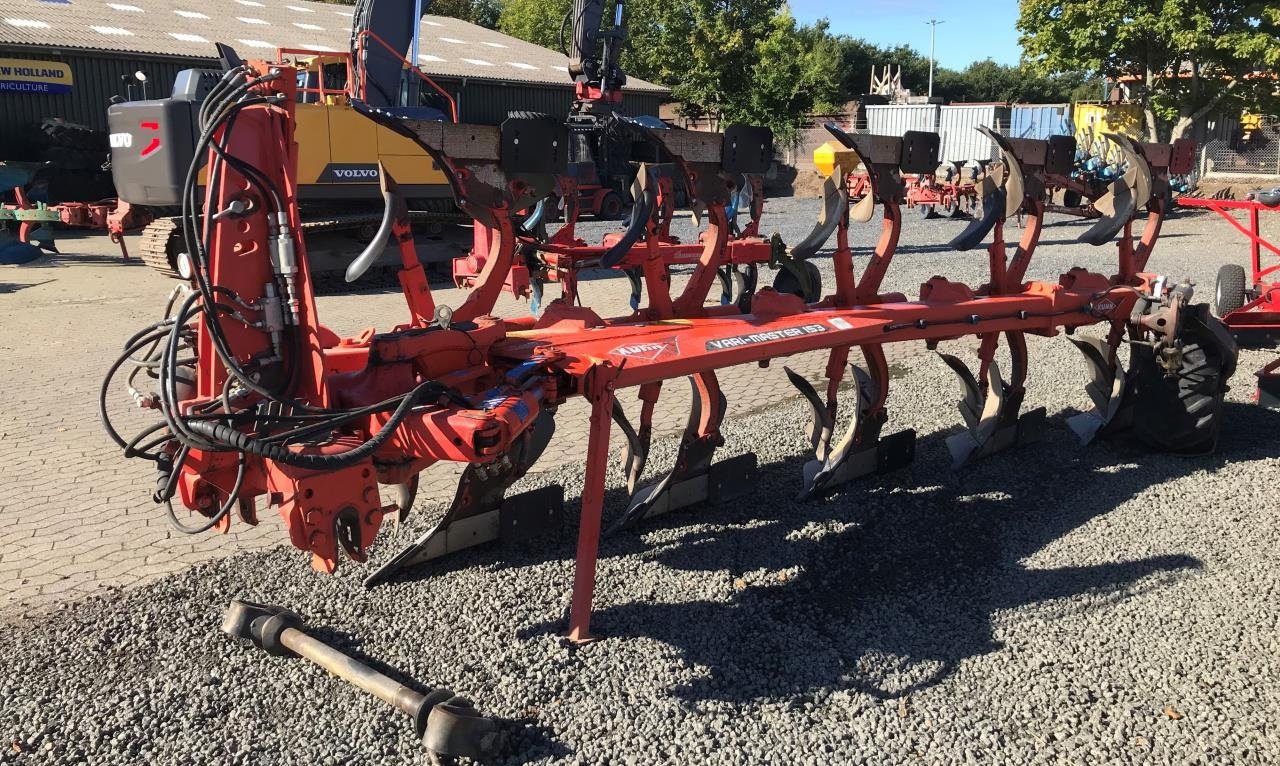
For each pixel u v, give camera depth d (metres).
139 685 3.24
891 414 6.50
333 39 26.47
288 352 3.08
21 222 14.82
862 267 13.31
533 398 3.23
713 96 36.28
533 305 9.90
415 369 3.35
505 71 27.64
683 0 35.47
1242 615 3.69
